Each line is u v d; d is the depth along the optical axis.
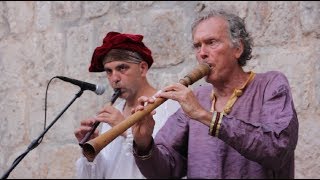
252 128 2.37
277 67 3.82
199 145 2.58
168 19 4.24
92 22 4.53
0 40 3.20
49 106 4.39
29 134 4.32
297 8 3.82
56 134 4.32
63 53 4.58
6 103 3.23
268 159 2.36
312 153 3.61
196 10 4.16
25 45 4.57
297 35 3.80
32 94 4.43
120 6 4.44
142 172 2.71
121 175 3.11
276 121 2.41
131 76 3.14
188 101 2.42
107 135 2.44
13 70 4.38
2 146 2.91
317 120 3.64
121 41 3.14
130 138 3.04
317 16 3.75
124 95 3.15
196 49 2.68
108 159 3.15
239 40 2.63
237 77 2.63
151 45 4.26
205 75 2.60
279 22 3.87
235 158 2.51
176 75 4.14
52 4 4.69
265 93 2.55
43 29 4.68
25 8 4.80
